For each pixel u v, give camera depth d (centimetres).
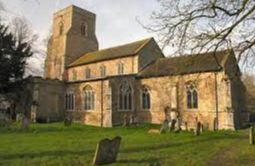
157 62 4709
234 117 3816
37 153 1580
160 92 4297
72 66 5850
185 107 4062
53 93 5041
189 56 1498
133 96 4544
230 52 1458
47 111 4909
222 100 3769
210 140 2373
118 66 4978
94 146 1862
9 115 4944
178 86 4138
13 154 1545
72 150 1688
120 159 1436
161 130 3005
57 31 6438
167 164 1348
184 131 3200
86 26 6512
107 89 4362
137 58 4700
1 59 4659
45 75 6450
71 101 5088
